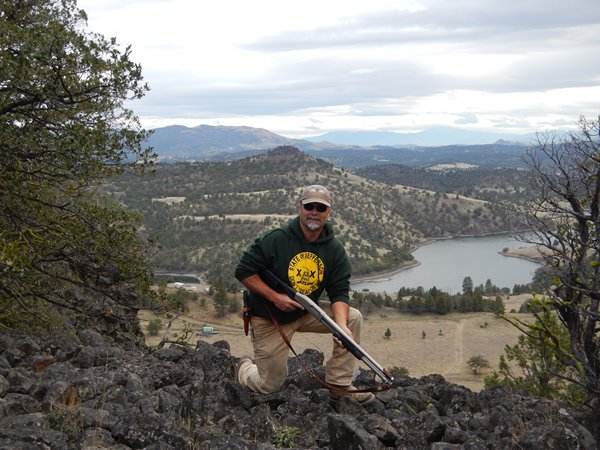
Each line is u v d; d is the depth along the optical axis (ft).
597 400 13.08
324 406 12.23
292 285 11.62
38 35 18.89
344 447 10.02
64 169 21.07
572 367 15.40
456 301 436.35
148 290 24.38
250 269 11.64
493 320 405.80
